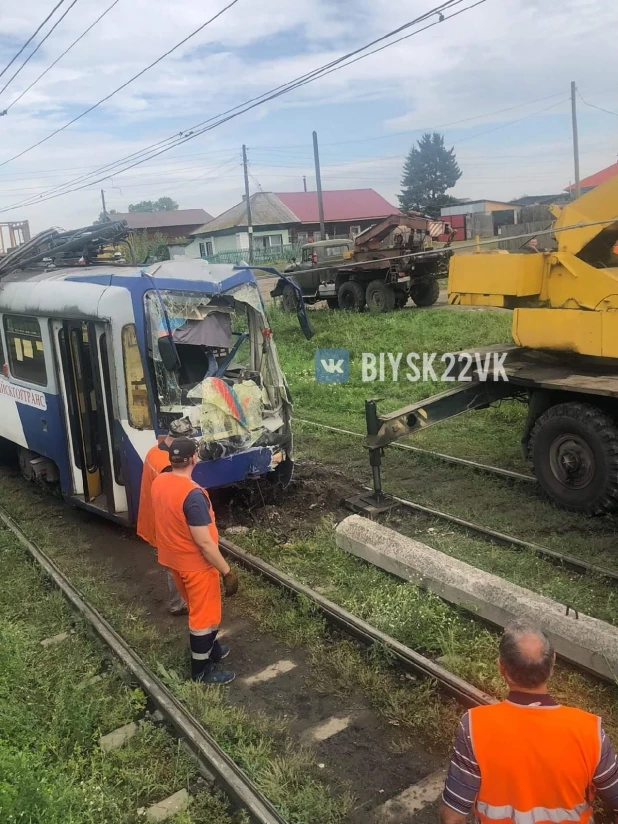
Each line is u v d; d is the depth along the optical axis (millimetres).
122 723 4320
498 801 2348
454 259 7719
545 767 2303
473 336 16047
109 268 8125
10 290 8250
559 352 7469
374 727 4211
